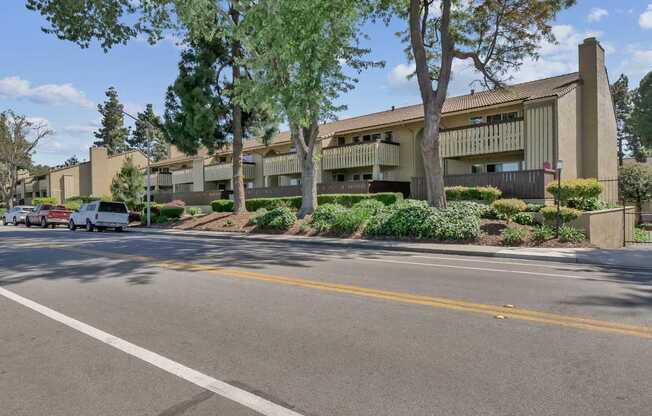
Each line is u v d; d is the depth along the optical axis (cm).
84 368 410
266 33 1603
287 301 653
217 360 423
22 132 5738
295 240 1719
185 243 1681
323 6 1562
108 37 1798
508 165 2397
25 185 6919
